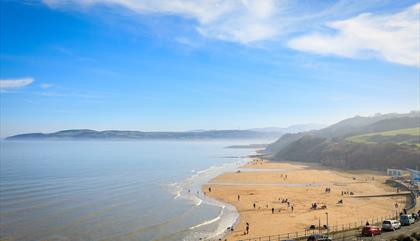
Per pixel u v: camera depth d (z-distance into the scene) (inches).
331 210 2844.5
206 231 2336.4
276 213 2832.2
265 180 4852.4
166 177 5236.2
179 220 2637.8
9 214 2783.0
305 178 5009.8
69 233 2284.7
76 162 7372.1
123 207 3107.8
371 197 3351.4
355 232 1731.1
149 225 2491.4
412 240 1385.3
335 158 6766.7
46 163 6993.1
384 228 1708.9
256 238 2095.2
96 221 2596.0
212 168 6628.9
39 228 2394.2
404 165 5497.1
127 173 5669.3
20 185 4266.7
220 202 3334.2
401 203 2982.3
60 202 3297.2
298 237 1818.4
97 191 3951.8
